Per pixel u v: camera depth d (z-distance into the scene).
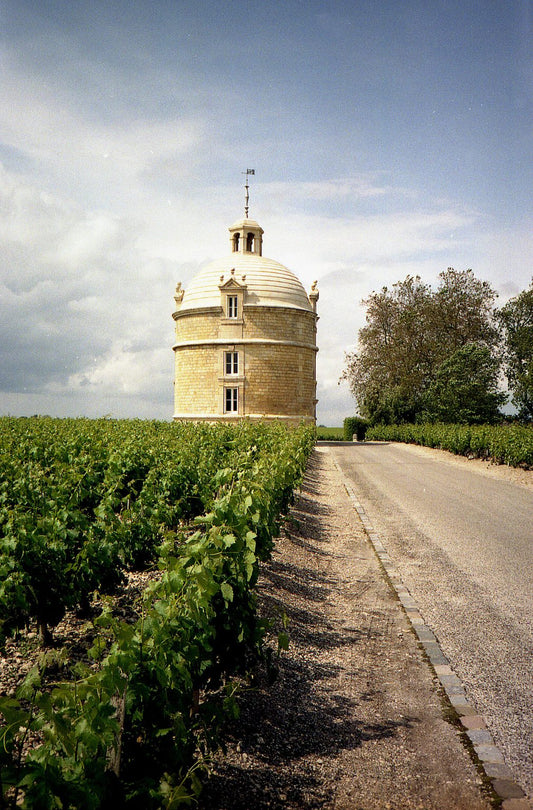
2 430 25.73
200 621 5.22
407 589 10.97
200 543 6.12
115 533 9.07
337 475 29.95
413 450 49.34
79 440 19.41
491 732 6.14
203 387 53.81
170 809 3.97
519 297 64.69
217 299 55.03
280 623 8.73
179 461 15.27
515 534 15.65
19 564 7.11
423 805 5.04
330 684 7.21
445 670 7.57
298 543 14.11
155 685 4.67
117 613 8.82
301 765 5.55
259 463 13.48
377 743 5.94
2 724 5.64
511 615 9.56
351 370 72.00
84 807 3.57
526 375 58.09
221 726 5.96
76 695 3.92
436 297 68.06
